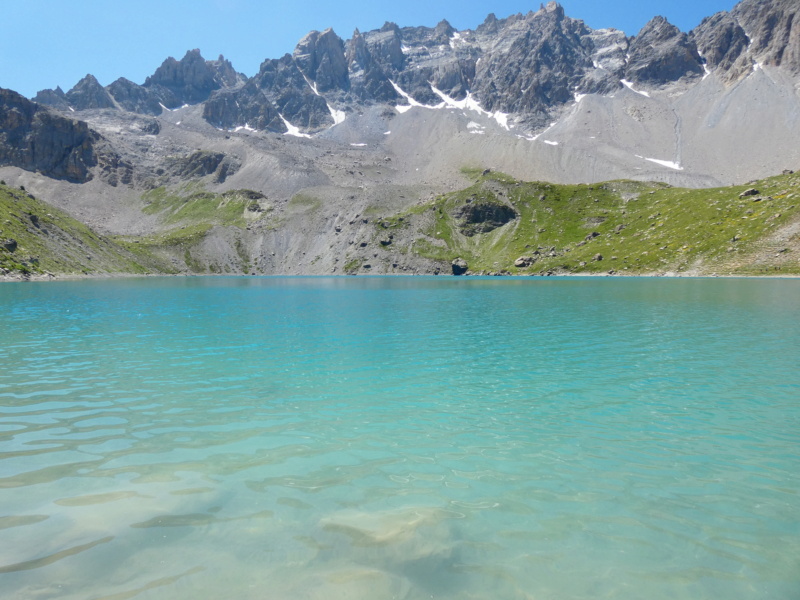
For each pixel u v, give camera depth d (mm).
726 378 26172
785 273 149875
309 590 8789
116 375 27141
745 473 14211
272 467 14531
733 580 9328
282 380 26031
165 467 14453
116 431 17766
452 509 12008
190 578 9094
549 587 9023
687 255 186875
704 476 14000
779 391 23531
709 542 10625
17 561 9547
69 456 15273
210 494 12680
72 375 27172
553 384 25031
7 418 19266
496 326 48188
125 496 12500
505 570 9555
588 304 72250
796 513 11891
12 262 159500
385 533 10812
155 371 28156
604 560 9945
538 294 97250
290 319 55406
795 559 10008
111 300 82312
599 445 16484
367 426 18469
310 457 15336
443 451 15930
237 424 18688
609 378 26391
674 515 11789
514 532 10977
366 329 46406
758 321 50250
